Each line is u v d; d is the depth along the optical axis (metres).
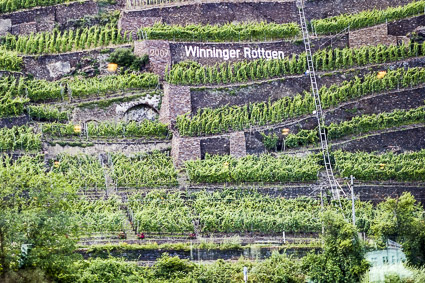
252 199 174.75
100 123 191.25
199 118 193.00
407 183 183.88
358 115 198.12
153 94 198.12
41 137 181.38
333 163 188.12
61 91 194.75
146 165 182.50
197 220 168.00
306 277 144.75
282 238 165.75
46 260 129.12
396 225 153.38
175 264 144.88
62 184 137.38
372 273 142.38
